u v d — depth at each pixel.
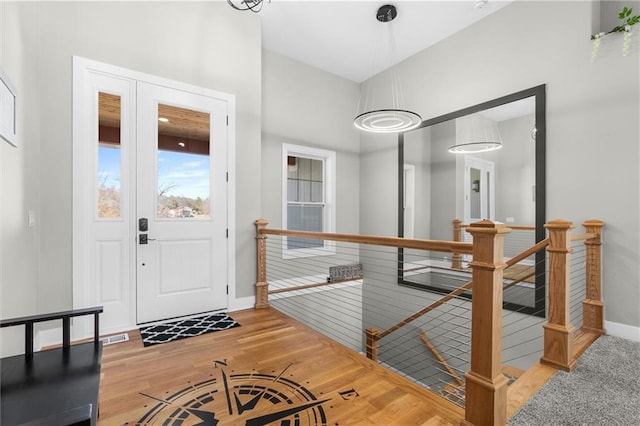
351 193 5.20
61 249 2.44
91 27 2.58
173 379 1.91
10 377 1.27
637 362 2.10
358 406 1.65
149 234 2.86
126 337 2.55
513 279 3.25
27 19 2.11
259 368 2.05
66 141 2.46
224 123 3.29
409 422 1.53
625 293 2.55
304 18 3.60
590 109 2.75
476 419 1.43
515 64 3.28
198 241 3.12
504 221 3.35
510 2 3.31
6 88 1.62
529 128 3.16
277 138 4.35
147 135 2.86
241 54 3.40
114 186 2.69
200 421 1.52
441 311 3.99
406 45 4.15
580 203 2.80
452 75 3.91
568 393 1.75
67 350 1.51
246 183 3.44
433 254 4.14
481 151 3.58
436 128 4.10
